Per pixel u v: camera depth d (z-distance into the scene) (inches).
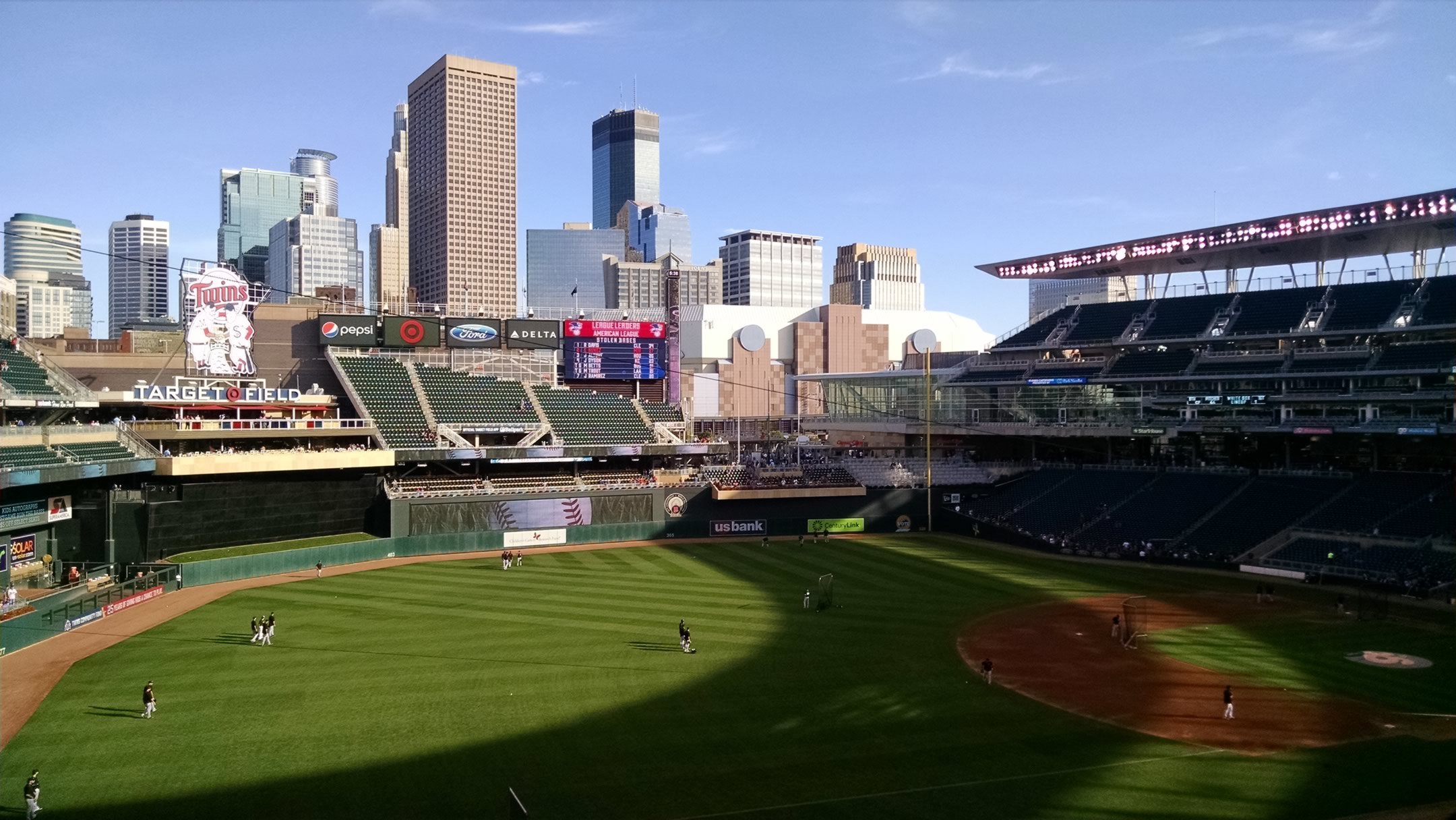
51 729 1445.6
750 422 6953.7
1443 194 3080.7
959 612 2301.9
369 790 1212.5
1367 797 1214.9
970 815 1151.6
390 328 3843.5
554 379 4217.5
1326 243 3553.2
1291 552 2869.1
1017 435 4106.8
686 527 3636.8
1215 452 3767.2
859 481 3919.8
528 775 1263.5
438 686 1663.4
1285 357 3501.5
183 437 2962.6
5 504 2388.0
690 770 1284.4
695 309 7495.1
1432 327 3149.6
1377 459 3321.9
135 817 1136.2
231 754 1338.6
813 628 2113.7
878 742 1400.1
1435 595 2425.0
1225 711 1525.6
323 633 2053.4
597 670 1766.7
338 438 3472.0
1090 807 1175.6
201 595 2485.2
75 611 2121.1
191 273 3115.2
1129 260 4045.3
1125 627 2114.9
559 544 3437.5
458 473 3599.9
